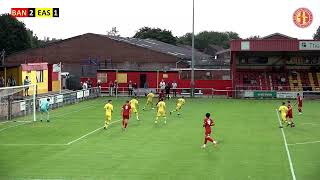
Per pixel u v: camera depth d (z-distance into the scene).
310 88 67.44
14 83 56.16
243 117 41.44
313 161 23.02
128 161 23.08
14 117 41.22
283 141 28.77
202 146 26.95
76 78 70.75
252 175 20.23
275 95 63.00
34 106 39.69
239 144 27.73
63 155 24.59
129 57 87.81
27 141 28.95
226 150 25.84
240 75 70.06
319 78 69.31
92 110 47.59
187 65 93.25
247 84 68.50
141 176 20.14
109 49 88.31
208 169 21.38
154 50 87.19
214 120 39.28
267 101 58.94
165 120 37.53
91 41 88.56
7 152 25.53
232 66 65.50
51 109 48.59
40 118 40.84
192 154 24.77
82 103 55.56
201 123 37.22
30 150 26.03
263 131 33.03
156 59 87.12
